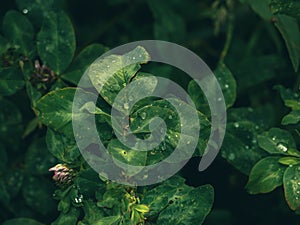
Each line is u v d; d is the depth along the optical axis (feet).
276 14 0.94
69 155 0.81
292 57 0.96
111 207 0.80
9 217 1.07
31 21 1.04
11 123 1.03
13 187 1.01
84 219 0.81
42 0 1.05
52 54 0.93
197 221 0.79
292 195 0.82
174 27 1.21
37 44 0.93
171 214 0.80
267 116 1.13
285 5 0.92
